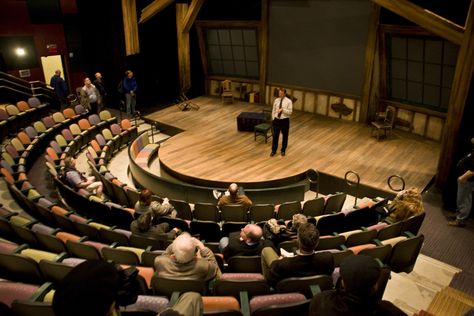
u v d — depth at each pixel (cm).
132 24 1255
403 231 522
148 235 485
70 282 104
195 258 343
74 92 1577
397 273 504
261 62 1332
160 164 951
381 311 171
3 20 1327
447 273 528
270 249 368
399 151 973
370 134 1087
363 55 1105
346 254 415
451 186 703
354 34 1102
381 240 504
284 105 905
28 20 1385
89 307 99
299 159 935
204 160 935
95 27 1340
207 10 1366
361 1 1053
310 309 169
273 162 922
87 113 1172
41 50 1445
